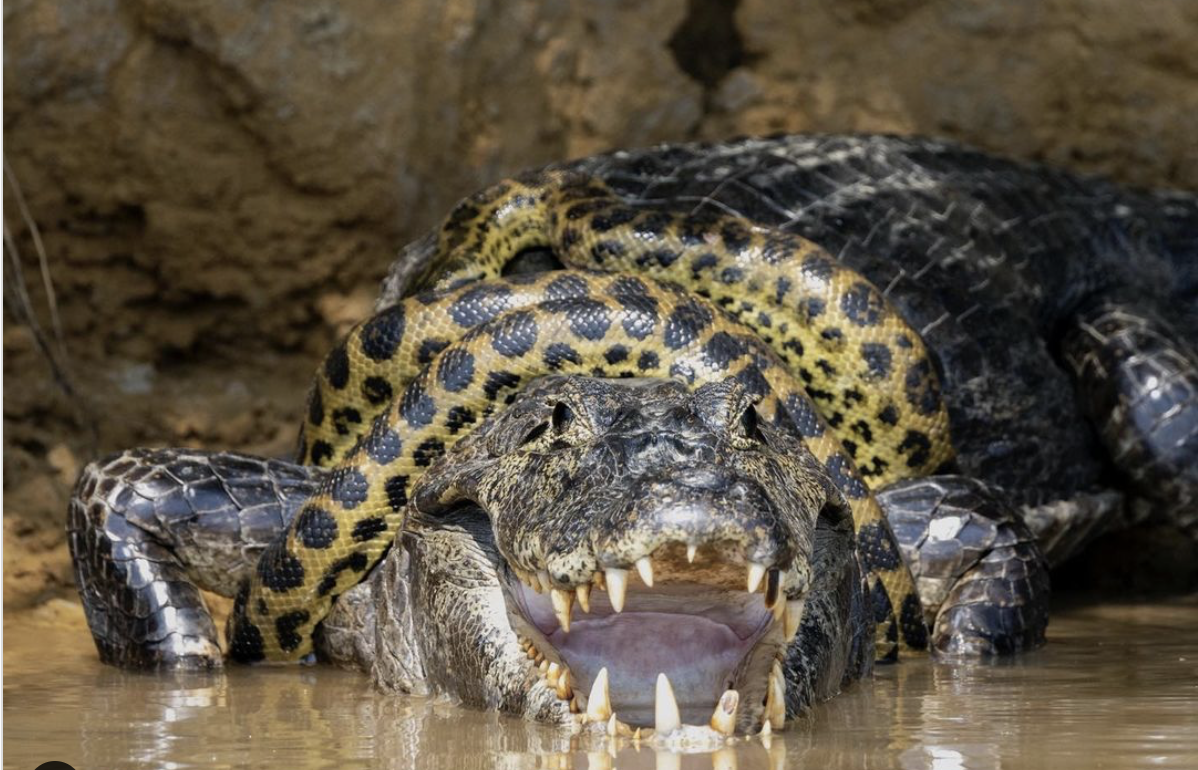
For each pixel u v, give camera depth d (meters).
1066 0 26.97
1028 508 19.98
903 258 19.84
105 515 16.09
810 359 17.47
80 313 25.16
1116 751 10.00
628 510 9.77
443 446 15.08
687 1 27.52
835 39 27.67
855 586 14.03
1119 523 21.53
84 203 24.64
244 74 24.28
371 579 15.18
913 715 11.70
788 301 17.33
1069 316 21.75
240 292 25.36
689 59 27.92
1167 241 23.34
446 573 12.91
